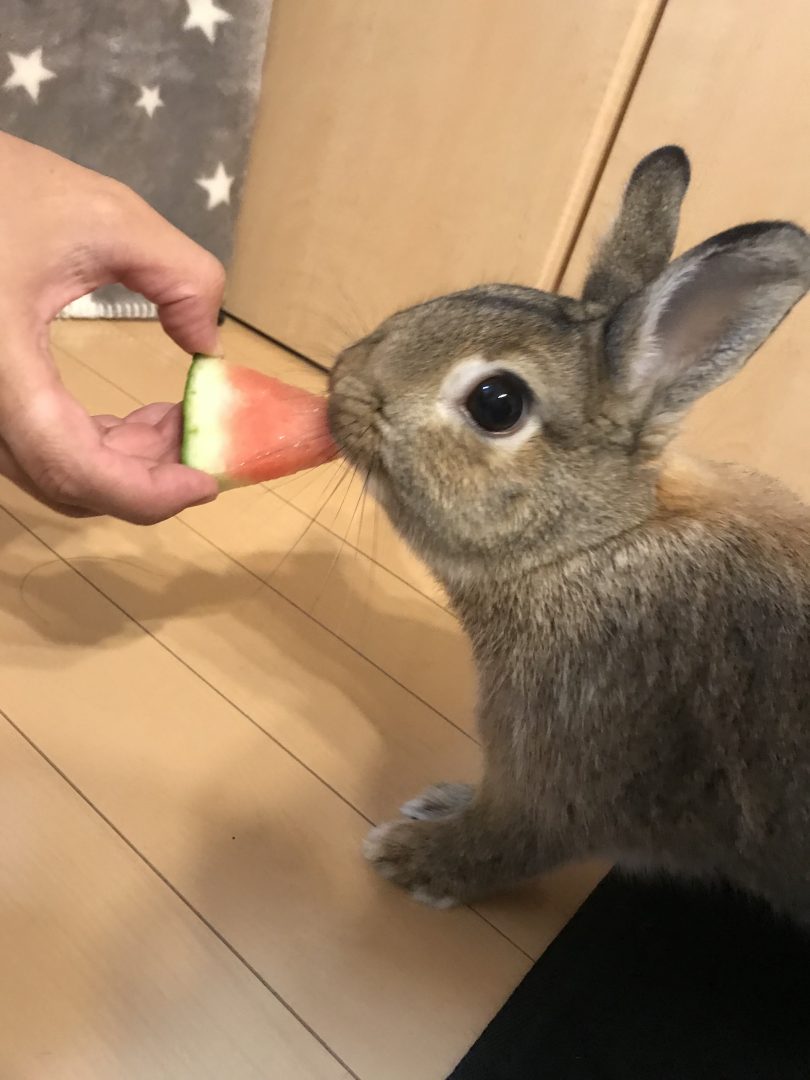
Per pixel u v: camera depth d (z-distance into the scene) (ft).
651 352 0.79
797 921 0.96
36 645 1.08
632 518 0.85
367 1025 0.81
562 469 0.82
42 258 0.77
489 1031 0.82
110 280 0.87
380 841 0.95
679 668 0.83
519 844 0.93
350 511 1.46
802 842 0.84
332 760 1.05
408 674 1.19
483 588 0.89
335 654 1.20
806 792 0.82
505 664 0.90
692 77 1.33
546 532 0.84
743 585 0.83
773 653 0.81
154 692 1.07
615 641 0.85
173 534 1.32
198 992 0.80
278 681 1.13
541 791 0.89
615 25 1.37
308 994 0.82
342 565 1.35
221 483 0.88
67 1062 0.74
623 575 0.85
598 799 0.88
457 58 1.54
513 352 0.78
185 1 1.61
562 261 1.56
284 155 1.81
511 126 1.52
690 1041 0.84
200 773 0.99
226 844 0.93
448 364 0.79
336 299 1.82
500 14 1.47
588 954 0.91
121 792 0.95
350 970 0.85
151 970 0.81
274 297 1.92
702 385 0.80
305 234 1.82
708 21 1.30
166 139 1.73
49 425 0.72
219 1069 0.76
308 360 1.89
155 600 1.19
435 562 0.89
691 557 0.84
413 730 1.11
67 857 0.87
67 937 0.81
